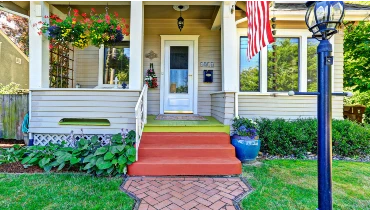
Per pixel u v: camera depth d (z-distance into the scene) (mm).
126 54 5641
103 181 2930
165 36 5664
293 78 5254
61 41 3947
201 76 5723
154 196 2539
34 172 3240
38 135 4180
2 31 9438
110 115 4105
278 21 5141
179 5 4508
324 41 1517
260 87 5234
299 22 5176
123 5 4613
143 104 4070
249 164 3764
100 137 4148
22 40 9891
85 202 2369
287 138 4297
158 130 4059
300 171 3410
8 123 5098
